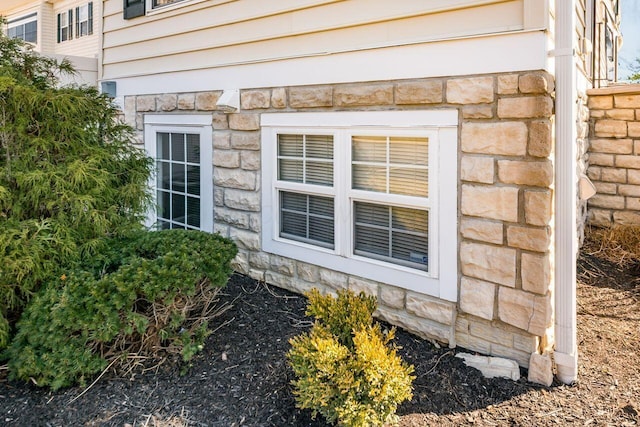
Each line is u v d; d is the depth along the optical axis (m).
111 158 3.66
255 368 2.96
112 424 2.48
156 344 3.04
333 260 3.97
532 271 2.90
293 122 4.17
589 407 2.64
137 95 5.89
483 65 3.03
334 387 2.34
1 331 2.82
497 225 3.03
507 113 2.94
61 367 2.70
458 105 3.15
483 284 3.12
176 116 5.38
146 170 4.02
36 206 3.20
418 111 3.35
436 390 2.78
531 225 2.89
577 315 3.95
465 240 3.19
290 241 4.30
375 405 2.32
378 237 3.73
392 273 3.59
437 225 3.31
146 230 3.72
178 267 2.94
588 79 5.90
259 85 4.45
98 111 3.78
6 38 3.65
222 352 3.14
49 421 2.51
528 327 2.93
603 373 3.01
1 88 3.04
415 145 3.43
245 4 4.53
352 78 3.73
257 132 4.50
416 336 3.47
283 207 4.41
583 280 4.77
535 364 2.89
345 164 3.82
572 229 2.82
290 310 3.85
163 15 5.40
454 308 3.28
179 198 5.55
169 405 2.63
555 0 2.87
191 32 5.11
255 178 4.55
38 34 14.66
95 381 2.83
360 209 3.82
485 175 3.06
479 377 2.92
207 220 5.12
